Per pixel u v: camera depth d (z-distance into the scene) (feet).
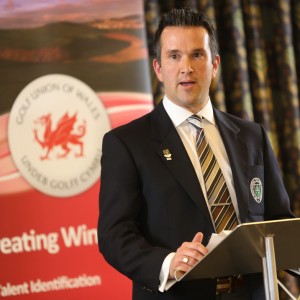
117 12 24.13
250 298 16.30
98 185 23.39
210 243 13.73
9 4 23.17
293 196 30.42
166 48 16.89
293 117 30.53
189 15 16.99
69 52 23.53
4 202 22.67
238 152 17.19
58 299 22.77
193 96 16.87
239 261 14.12
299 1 31.14
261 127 18.16
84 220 23.13
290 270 16.15
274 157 17.92
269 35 31.17
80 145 23.30
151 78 28.27
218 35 30.25
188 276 14.33
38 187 22.89
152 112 17.56
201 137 17.07
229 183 16.87
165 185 16.21
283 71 30.60
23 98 22.98
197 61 16.83
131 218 16.24
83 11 23.79
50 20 23.45
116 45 24.06
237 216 16.53
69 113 23.31
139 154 16.51
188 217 16.10
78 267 22.98
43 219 22.85
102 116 23.66
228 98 30.12
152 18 28.40
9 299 22.48
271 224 12.96
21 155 22.84
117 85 23.95
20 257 22.65
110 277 23.18
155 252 15.34
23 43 23.17
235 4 29.91
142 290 16.33
